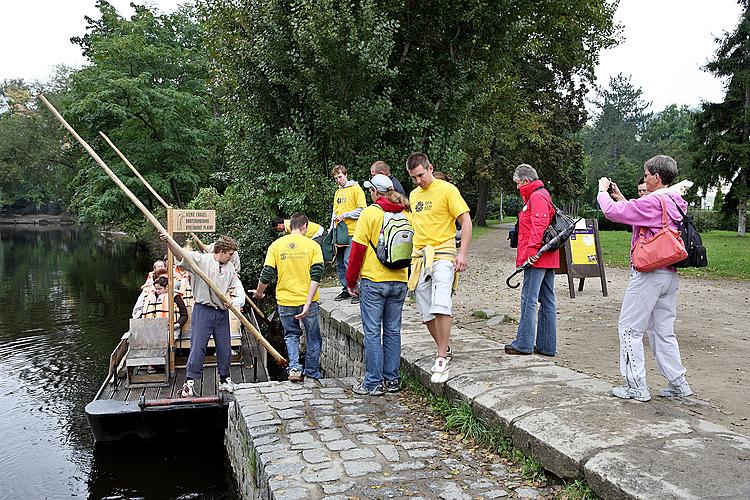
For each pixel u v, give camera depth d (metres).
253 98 13.74
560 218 5.60
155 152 27.50
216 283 6.84
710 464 3.00
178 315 8.33
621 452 3.19
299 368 6.30
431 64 13.84
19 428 7.43
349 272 5.36
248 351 8.97
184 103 27.89
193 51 31.42
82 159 29.56
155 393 7.11
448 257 5.06
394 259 5.16
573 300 10.24
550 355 5.93
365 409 5.00
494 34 13.82
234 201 16.42
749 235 31.16
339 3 12.03
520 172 5.61
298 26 12.11
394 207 5.26
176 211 7.85
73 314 14.77
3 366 10.16
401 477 3.62
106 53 28.44
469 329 7.80
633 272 4.18
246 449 4.83
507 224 47.94
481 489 3.43
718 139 30.64
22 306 15.96
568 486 3.24
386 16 12.46
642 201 4.04
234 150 14.91
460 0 13.01
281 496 3.38
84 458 6.52
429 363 5.42
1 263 27.73
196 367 6.77
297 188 13.26
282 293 6.64
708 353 6.44
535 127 25.70
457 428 4.41
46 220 74.25
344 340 8.41
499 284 12.79
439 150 13.27
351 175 12.96
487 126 16.89
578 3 17.72
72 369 10.00
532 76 27.30
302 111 13.64
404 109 13.52
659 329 4.40
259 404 5.18
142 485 5.90
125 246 38.72
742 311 9.16
